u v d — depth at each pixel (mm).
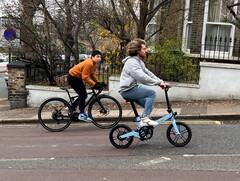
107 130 8398
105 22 12344
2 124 10000
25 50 12680
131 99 6434
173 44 11727
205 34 14578
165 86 6207
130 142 6621
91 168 5559
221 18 14469
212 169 5305
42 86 11961
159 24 13555
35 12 12656
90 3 12156
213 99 10883
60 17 12852
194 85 10945
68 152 6547
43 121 9078
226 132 7543
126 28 12539
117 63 12172
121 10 12383
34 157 6312
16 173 5457
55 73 12719
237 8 13820
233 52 13484
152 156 6043
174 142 6562
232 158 5797
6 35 12438
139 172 5289
